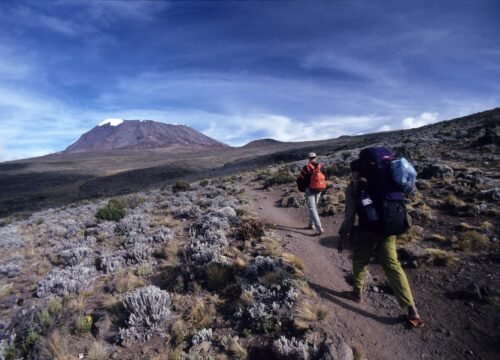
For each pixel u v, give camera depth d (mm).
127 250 8039
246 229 8070
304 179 8062
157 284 5965
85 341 4348
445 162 14125
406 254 5840
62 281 6180
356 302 4605
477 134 20203
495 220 6832
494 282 4566
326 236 8047
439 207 8336
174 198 16406
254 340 3924
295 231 8641
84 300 5598
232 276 5672
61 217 16656
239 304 4625
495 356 3318
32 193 104875
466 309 4133
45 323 4656
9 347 4195
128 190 72688
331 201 11188
